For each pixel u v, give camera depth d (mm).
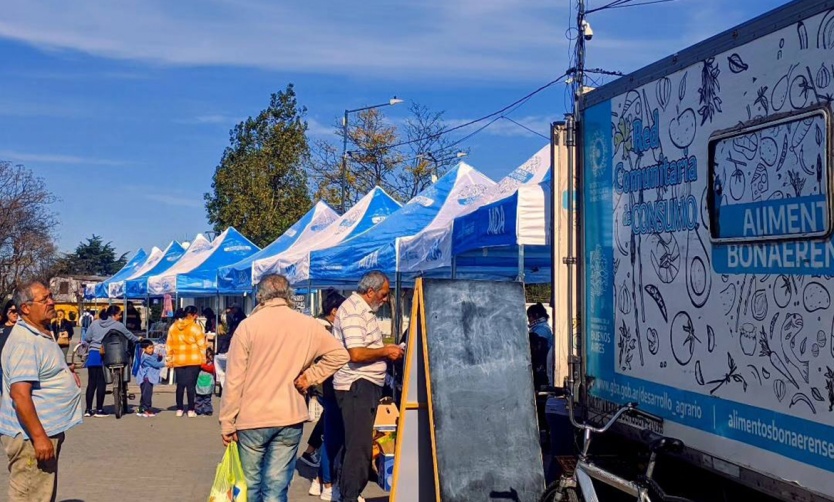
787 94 3932
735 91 4320
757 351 4098
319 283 15352
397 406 8602
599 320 5777
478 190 12352
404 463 6344
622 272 5461
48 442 5570
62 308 55906
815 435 3699
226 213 34125
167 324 28547
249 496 6086
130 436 12531
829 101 3660
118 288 28797
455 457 5879
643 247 5203
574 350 6129
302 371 6262
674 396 4816
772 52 4039
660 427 4961
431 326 6203
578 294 6129
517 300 6484
